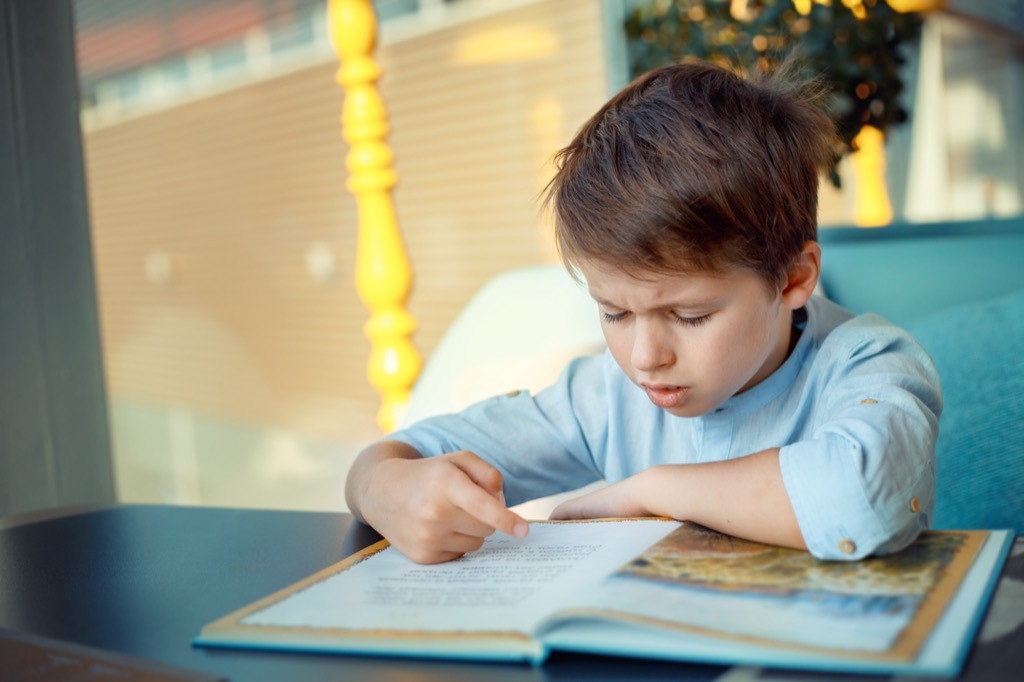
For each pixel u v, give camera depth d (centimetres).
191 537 73
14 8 153
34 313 155
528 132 475
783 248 73
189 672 46
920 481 58
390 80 532
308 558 66
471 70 491
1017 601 48
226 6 593
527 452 94
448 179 516
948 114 263
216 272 655
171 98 649
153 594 60
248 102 613
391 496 65
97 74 613
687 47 190
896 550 56
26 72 154
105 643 52
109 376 708
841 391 74
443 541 61
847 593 49
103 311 700
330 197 581
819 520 56
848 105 180
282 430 623
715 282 67
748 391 85
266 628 51
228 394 653
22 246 154
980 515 113
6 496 150
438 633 48
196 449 590
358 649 48
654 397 72
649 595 49
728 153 71
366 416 577
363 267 172
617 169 71
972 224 176
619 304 70
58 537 76
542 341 166
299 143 591
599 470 99
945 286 153
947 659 41
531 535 66
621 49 234
